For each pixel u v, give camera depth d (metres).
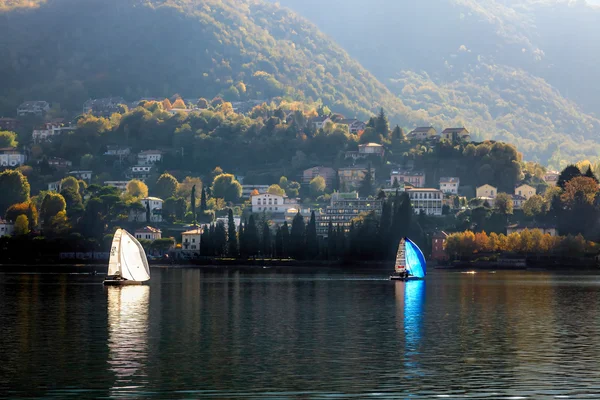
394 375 143.00
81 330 194.00
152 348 168.38
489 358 158.12
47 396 128.38
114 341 176.88
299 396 129.00
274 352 164.38
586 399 127.38
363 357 159.12
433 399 127.50
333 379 139.88
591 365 151.38
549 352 164.50
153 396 128.88
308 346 171.62
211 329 196.88
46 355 159.62
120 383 136.38
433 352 164.62
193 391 131.75
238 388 133.62
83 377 140.38
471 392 131.38
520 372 145.50
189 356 159.38
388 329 198.00
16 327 198.88
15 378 139.50
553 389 133.25
